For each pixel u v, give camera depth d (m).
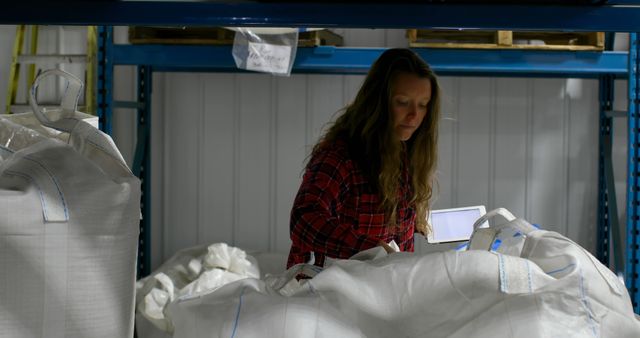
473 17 1.61
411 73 1.92
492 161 4.36
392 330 1.25
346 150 1.93
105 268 1.19
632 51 3.16
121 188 1.21
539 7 1.61
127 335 1.24
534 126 4.34
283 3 1.61
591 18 1.62
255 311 1.24
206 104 4.38
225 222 4.42
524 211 4.37
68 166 1.19
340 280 1.26
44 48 4.18
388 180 1.92
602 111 4.14
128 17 1.62
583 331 1.17
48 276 1.14
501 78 4.32
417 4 1.60
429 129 2.07
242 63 3.29
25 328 1.13
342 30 4.22
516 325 1.17
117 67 4.32
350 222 1.96
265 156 4.39
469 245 1.38
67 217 1.15
